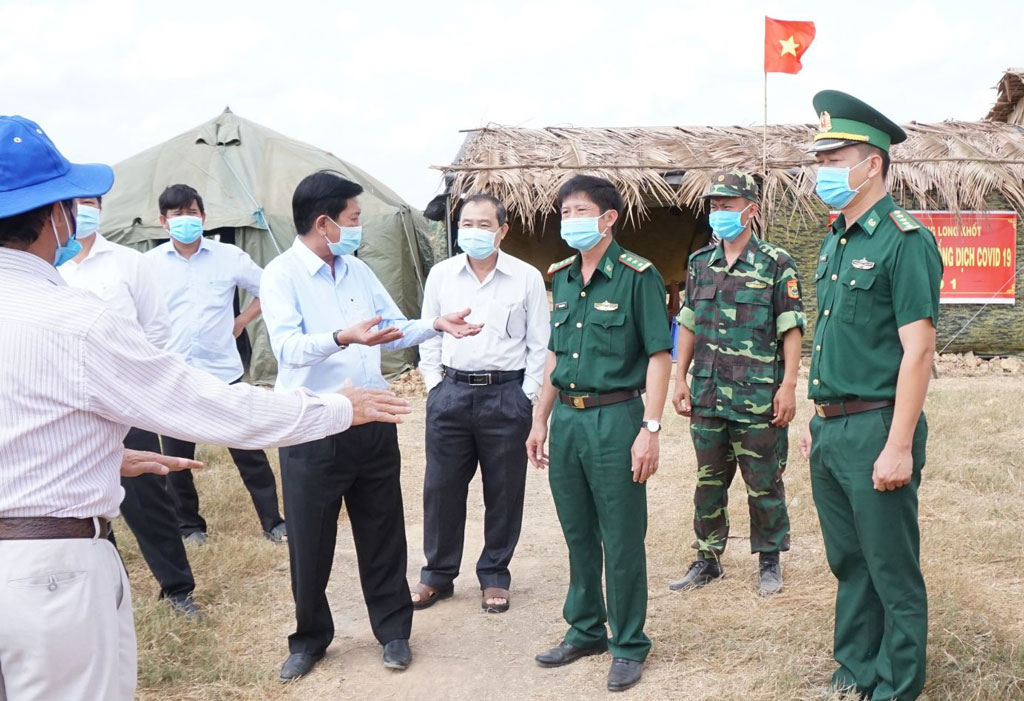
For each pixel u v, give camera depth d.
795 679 3.19
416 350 11.74
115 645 1.96
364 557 3.68
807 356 11.41
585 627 3.58
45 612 1.81
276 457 7.21
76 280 3.83
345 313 3.54
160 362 1.98
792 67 9.40
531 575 4.79
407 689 3.44
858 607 3.09
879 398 2.85
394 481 3.65
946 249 11.44
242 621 4.05
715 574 4.40
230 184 11.00
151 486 4.07
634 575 3.32
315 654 3.64
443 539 4.37
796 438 7.30
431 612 4.29
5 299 1.85
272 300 3.41
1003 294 11.47
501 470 4.30
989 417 7.96
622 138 11.73
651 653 3.60
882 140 2.88
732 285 4.26
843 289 2.91
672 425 8.45
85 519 1.92
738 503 5.77
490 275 4.31
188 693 3.37
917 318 2.71
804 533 5.11
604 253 3.30
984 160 11.27
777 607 4.02
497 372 4.29
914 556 2.87
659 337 3.21
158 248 5.29
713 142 11.67
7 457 1.82
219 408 2.02
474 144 11.55
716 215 4.20
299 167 11.30
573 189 3.24
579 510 3.47
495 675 3.53
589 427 3.30
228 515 5.73
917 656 2.84
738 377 4.18
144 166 11.18
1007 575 4.19
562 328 3.39
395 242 11.01
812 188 10.98
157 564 4.11
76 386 1.86
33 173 1.93
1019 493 5.61
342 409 2.21
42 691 1.85
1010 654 3.23
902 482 2.74
